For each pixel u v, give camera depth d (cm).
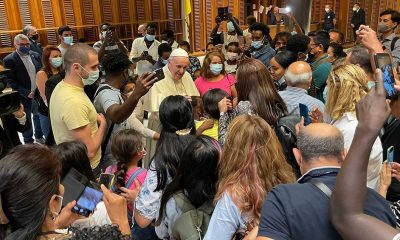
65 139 218
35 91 430
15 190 86
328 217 95
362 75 187
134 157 213
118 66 247
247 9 846
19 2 660
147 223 177
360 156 83
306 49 374
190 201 155
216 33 552
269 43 470
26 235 86
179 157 170
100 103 243
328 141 114
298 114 221
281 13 677
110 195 124
